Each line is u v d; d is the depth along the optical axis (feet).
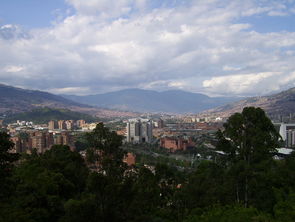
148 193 117.70
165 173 139.44
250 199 100.07
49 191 116.57
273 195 100.58
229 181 103.81
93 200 83.30
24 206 96.68
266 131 106.11
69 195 131.13
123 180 95.76
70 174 144.25
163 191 137.39
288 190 115.85
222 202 106.32
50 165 147.54
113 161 100.48
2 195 85.66
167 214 124.06
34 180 119.65
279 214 85.71
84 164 163.63
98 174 84.48
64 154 162.91
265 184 99.45
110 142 100.01
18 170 139.95
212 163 117.19
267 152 103.65
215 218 83.61
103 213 82.23
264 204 96.68
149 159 403.34
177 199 132.46
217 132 111.04
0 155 77.71
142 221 91.81
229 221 79.77
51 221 103.24
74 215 80.59
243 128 105.70
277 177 116.67
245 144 104.01
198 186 129.39
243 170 98.22
